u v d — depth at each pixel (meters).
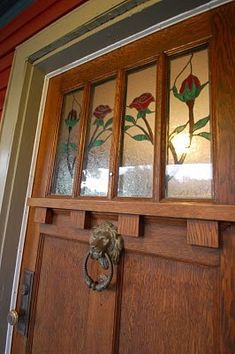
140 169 0.63
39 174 0.88
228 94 0.49
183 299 0.49
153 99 0.65
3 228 0.83
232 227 0.44
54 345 0.69
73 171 0.79
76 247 0.71
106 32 0.71
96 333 0.60
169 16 0.63
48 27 0.84
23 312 0.79
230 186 0.46
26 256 0.84
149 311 0.54
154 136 0.61
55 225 0.77
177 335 0.49
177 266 0.51
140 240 0.57
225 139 0.48
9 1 1.03
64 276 0.72
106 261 0.60
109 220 0.64
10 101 0.93
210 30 0.56
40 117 0.93
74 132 0.83
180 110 0.60
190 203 0.51
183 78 0.61
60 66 0.90
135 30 0.69
